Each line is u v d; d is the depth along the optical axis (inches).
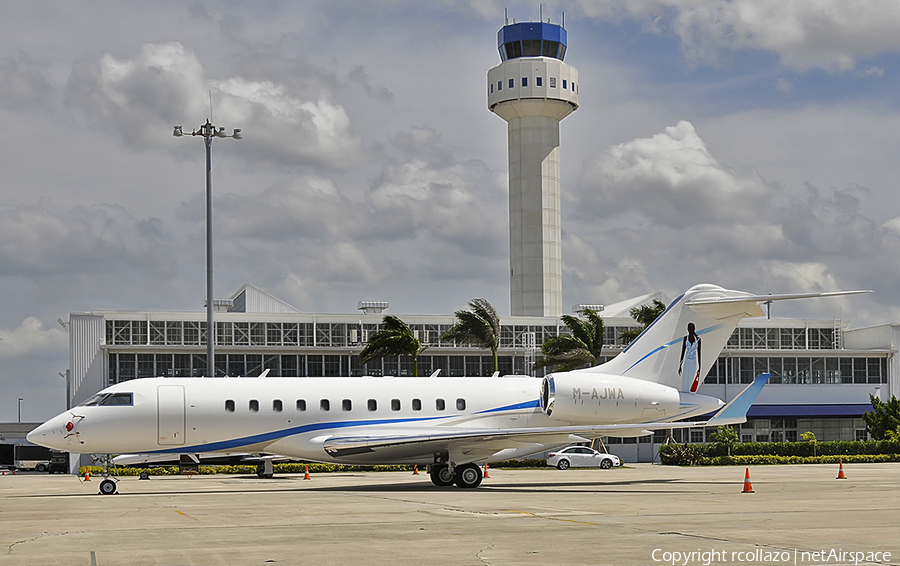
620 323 2534.5
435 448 1099.3
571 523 666.8
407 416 1119.6
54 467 2335.1
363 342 2346.2
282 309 2519.7
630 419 1139.9
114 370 2175.2
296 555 514.6
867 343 2716.5
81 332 2156.7
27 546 560.4
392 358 2380.7
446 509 787.4
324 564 483.2
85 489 1232.8
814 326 2637.8
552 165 3385.8
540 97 3319.4
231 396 1080.8
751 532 611.5
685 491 1053.8
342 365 2341.3
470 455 1115.9
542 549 531.2
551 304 3336.6
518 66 3336.6
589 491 1038.4
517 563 481.7
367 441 1055.0
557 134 3417.8
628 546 542.6
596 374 1150.3
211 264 1596.9
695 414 1165.7
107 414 1043.9
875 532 613.9
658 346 1172.5
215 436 1072.8
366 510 780.0
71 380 2142.0
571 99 3380.9
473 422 1136.8
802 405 2573.8
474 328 2091.5
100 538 594.9
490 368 2448.3
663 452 2145.7
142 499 959.6
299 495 991.0
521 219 3361.2
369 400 1114.7
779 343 2610.7
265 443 1091.3
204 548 543.8
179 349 2210.9
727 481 1284.4
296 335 2311.8
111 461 1211.9
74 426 1036.5
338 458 1102.4
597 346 2201.0
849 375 2637.8
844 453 2220.7
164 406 1058.1
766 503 856.9
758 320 2605.8
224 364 2253.9
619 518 704.4
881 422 2353.6
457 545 549.0
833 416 2561.5
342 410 1103.0
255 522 685.9
